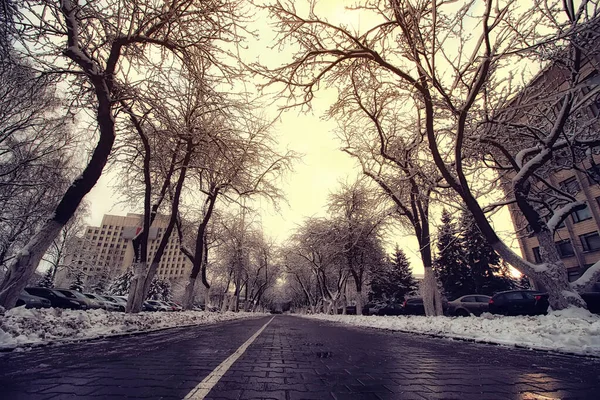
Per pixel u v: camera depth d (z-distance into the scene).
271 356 5.12
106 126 8.46
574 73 9.36
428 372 3.86
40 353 4.52
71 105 9.73
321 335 9.98
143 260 12.62
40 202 17.89
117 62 9.25
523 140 12.35
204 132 12.77
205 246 24.53
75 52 7.68
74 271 28.88
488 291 34.31
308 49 9.81
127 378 3.13
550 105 10.87
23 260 7.09
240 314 32.88
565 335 6.17
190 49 9.52
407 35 8.89
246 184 17.81
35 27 6.98
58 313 7.48
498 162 12.73
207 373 3.49
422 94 10.34
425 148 15.03
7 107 12.03
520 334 7.05
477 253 34.91
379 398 2.67
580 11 8.32
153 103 9.33
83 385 2.81
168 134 11.60
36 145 15.89
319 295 50.62
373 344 7.27
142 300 12.44
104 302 22.95
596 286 12.66
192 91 11.52
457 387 3.08
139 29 8.38
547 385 3.17
